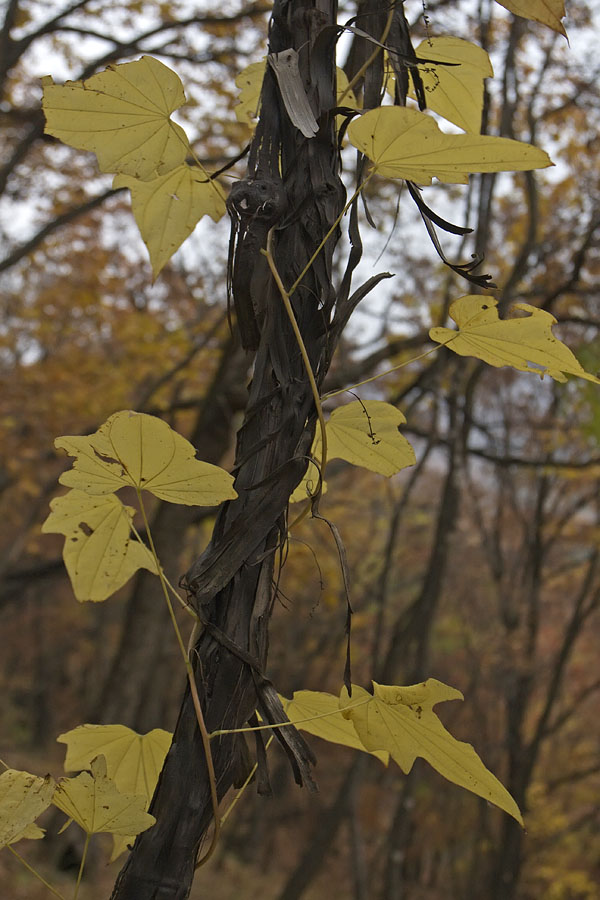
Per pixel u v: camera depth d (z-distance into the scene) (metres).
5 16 7.14
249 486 0.67
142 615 7.74
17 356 12.46
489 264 8.45
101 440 0.63
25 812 0.63
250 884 14.56
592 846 13.88
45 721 23.12
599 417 5.33
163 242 0.89
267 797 0.63
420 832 12.75
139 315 10.33
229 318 0.69
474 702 11.75
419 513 12.30
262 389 0.67
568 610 13.70
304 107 0.68
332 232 0.67
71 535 0.88
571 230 6.82
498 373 9.48
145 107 0.72
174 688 15.72
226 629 0.64
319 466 0.67
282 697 0.78
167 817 0.63
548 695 10.88
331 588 7.71
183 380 10.41
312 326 0.68
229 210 0.68
